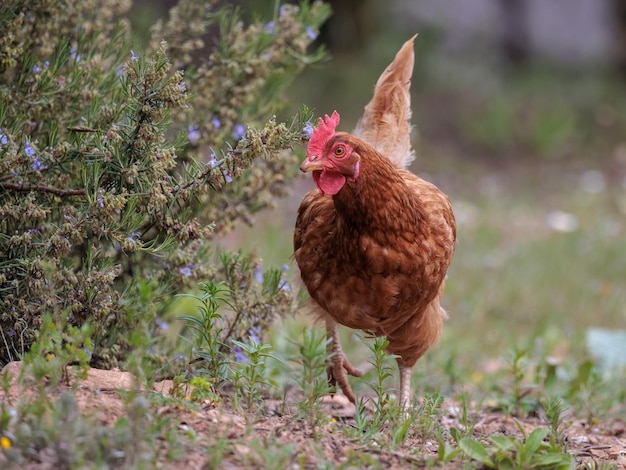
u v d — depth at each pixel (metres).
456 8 43.75
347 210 9.70
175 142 10.24
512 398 12.98
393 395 13.23
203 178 9.49
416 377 13.73
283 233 24.02
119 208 9.20
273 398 11.62
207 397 9.32
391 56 39.16
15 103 10.34
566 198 31.47
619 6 43.91
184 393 9.39
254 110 12.80
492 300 20.34
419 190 10.66
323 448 8.69
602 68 43.12
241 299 11.05
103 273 9.78
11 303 9.56
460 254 23.58
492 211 28.98
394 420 9.69
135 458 7.29
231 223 12.02
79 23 11.80
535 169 35.41
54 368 8.16
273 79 12.91
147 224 11.02
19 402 8.02
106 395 8.70
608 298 20.70
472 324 18.83
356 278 9.98
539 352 15.57
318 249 10.21
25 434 7.42
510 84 41.00
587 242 25.02
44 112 10.45
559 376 14.84
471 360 16.67
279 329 16.12
